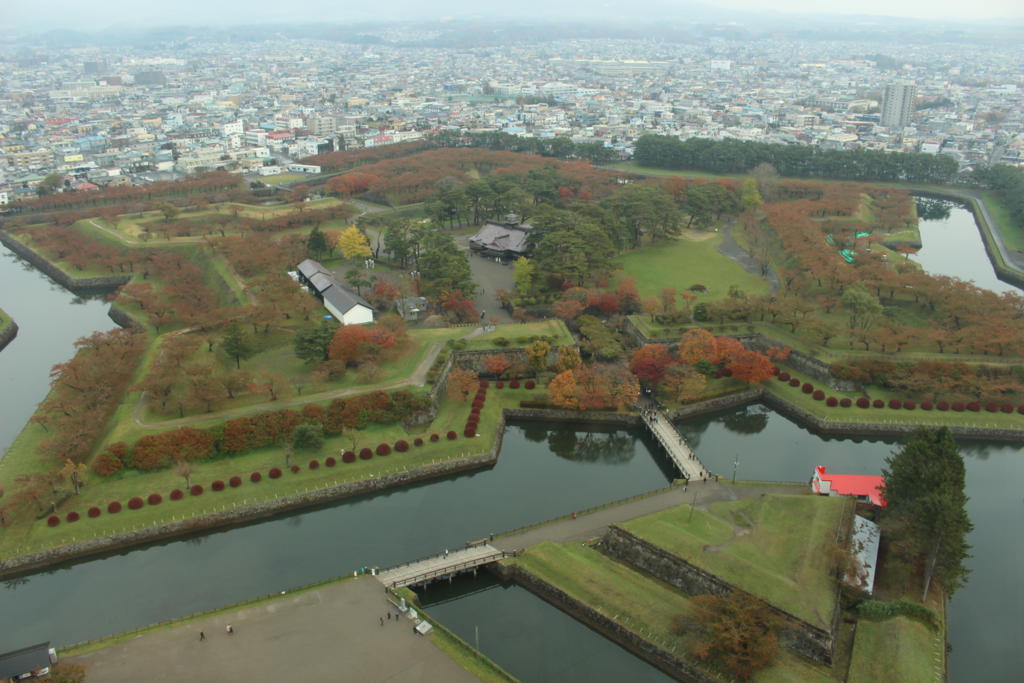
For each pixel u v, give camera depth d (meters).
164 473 174.38
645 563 146.50
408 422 197.38
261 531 167.12
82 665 119.38
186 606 142.75
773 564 137.25
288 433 187.62
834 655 121.69
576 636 135.75
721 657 121.19
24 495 157.50
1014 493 183.25
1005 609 142.88
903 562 143.12
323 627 129.38
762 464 193.00
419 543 162.12
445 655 123.38
